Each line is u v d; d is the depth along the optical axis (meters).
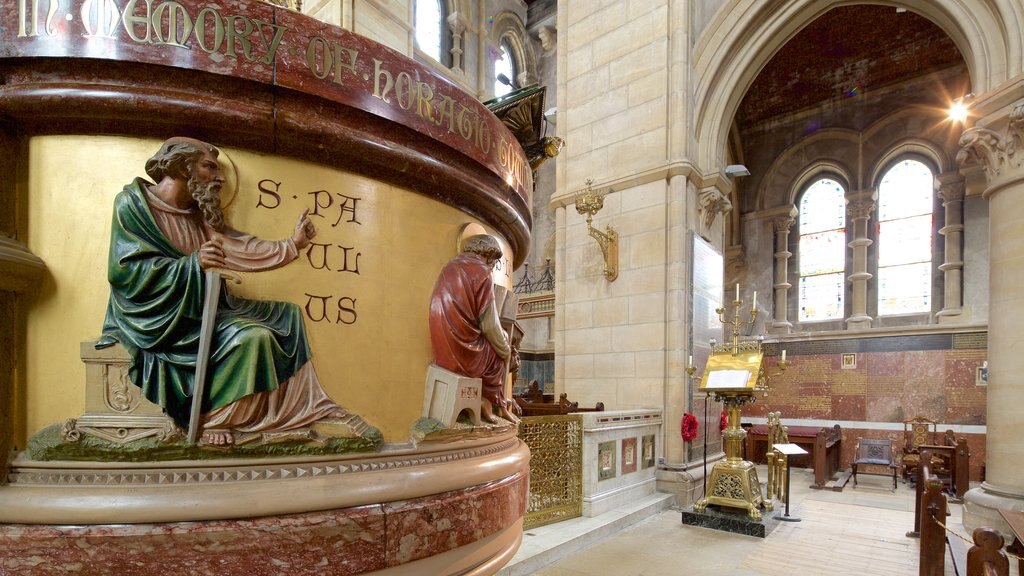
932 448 7.01
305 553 0.73
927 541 3.53
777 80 10.71
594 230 6.73
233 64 0.77
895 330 9.23
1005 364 4.73
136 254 0.72
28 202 0.75
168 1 0.75
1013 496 4.55
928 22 9.02
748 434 9.44
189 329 0.73
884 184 10.27
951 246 9.12
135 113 0.75
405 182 0.97
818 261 10.87
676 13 6.95
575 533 4.57
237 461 0.73
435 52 12.15
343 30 0.88
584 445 5.18
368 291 0.90
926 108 9.80
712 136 7.12
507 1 13.90
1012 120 4.64
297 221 0.83
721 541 4.79
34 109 0.73
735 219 11.78
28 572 0.66
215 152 0.77
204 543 0.69
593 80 7.59
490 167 1.13
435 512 0.88
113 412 0.72
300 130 0.81
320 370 0.82
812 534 5.02
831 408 9.70
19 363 0.72
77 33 0.72
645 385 6.57
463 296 1.01
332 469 0.80
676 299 6.48
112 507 0.67
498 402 1.14
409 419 0.93
